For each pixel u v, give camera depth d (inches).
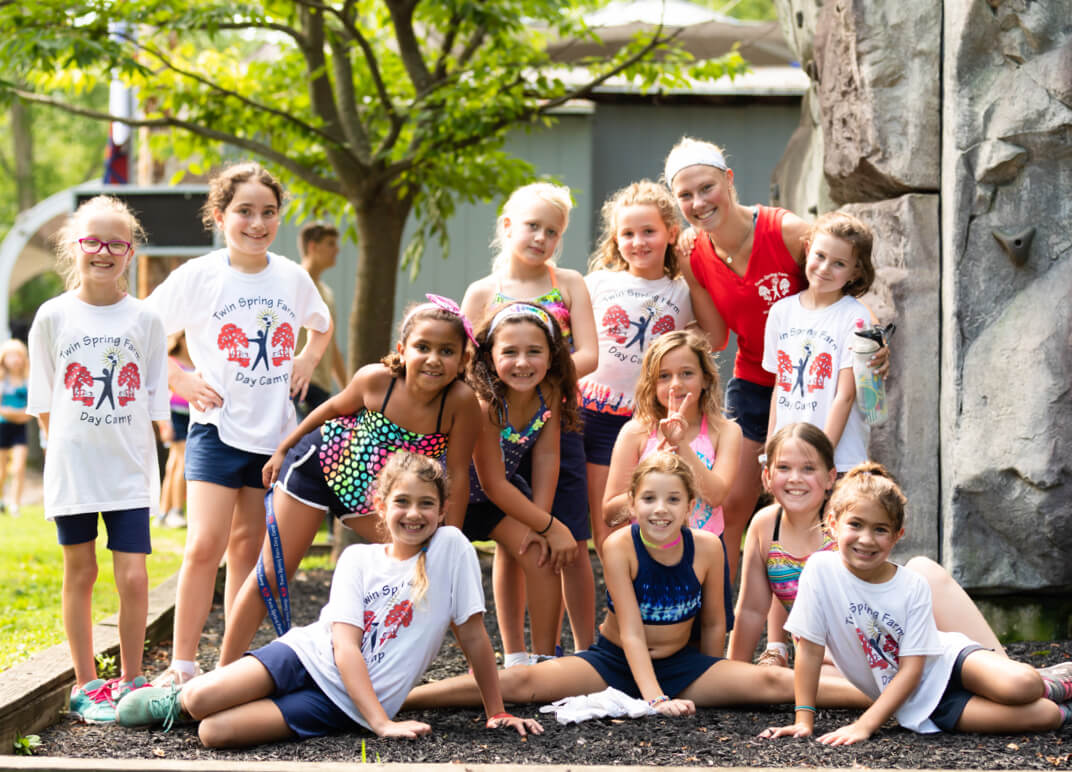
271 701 151.1
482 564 297.4
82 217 168.7
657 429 186.4
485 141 299.0
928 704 152.7
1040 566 202.1
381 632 155.6
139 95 315.6
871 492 153.5
